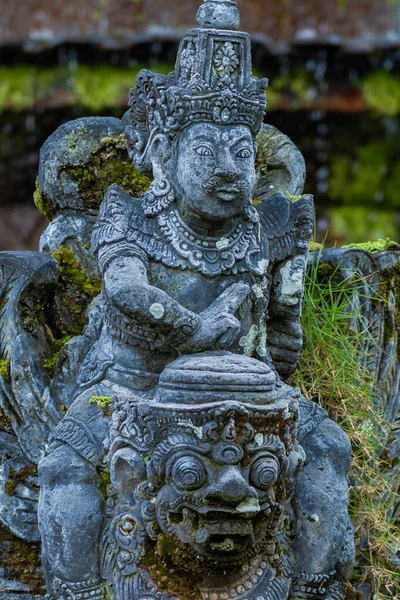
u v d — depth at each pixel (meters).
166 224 4.62
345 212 10.48
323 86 9.71
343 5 10.34
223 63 4.55
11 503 5.00
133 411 4.37
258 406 4.25
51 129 10.00
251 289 4.68
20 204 10.65
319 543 4.62
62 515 4.48
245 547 4.33
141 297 4.38
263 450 4.27
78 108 9.78
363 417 5.39
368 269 5.57
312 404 4.88
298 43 9.55
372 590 5.22
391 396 5.65
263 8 10.28
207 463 4.23
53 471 4.53
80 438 4.56
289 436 4.39
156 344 4.58
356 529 5.25
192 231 4.64
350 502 5.30
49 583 4.57
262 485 4.26
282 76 9.71
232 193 4.52
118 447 4.40
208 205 4.53
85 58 9.73
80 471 4.53
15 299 5.08
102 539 4.50
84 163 5.44
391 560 5.34
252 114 4.60
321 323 5.45
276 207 4.86
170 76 4.69
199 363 4.30
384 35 10.43
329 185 10.42
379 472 5.45
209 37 4.54
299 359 5.38
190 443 4.23
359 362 5.52
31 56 9.70
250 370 4.29
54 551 4.49
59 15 10.18
